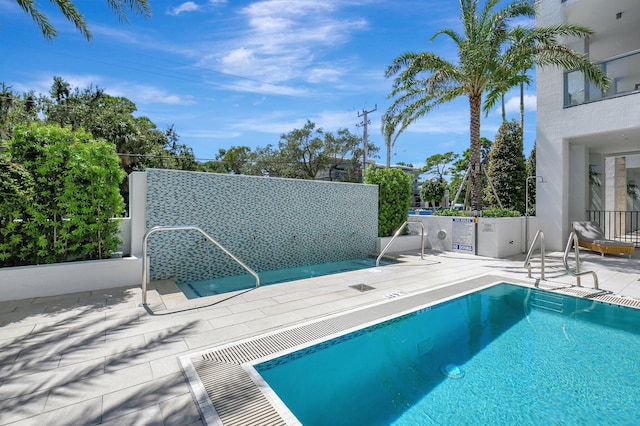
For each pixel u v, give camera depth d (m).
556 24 8.93
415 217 10.41
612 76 8.12
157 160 18.06
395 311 4.22
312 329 3.62
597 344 3.70
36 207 4.96
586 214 10.05
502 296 5.32
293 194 7.82
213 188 6.62
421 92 10.55
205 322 3.81
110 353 3.00
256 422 2.09
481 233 8.67
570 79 8.91
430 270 6.85
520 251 9.12
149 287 5.38
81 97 17.33
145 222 5.98
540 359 3.40
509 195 14.57
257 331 3.56
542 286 5.45
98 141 5.59
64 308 4.23
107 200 5.55
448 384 2.99
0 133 12.51
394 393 2.86
